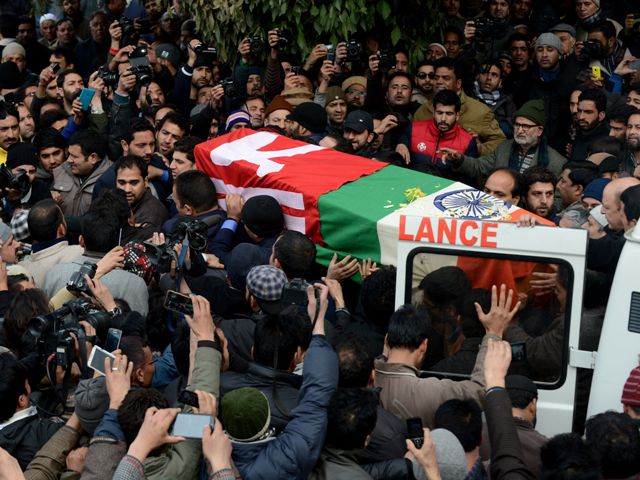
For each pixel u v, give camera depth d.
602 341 5.12
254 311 6.10
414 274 5.50
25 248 7.29
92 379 5.10
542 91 9.71
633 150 8.16
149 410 4.52
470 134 9.01
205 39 9.95
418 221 5.43
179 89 10.17
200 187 7.17
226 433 4.66
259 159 7.18
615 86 9.60
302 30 9.38
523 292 5.39
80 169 8.73
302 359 5.20
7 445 5.21
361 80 9.41
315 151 7.31
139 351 5.43
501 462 4.56
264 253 6.48
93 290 5.92
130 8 12.15
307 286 5.15
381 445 4.93
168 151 8.92
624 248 5.11
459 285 5.44
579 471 4.32
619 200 6.32
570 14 10.37
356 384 5.11
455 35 9.91
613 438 4.49
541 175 7.30
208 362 4.90
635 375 4.98
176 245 6.10
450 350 5.45
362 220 6.35
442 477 4.53
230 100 9.68
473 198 6.46
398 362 5.28
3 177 8.31
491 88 9.63
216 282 6.19
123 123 9.45
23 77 12.30
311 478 4.70
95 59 12.01
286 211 6.80
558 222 7.28
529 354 5.38
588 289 6.17
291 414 4.75
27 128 10.53
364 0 9.20
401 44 9.66
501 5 10.23
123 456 4.61
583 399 5.73
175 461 4.59
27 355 5.53
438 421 4.84
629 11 10.38
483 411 5.14
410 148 8.93
